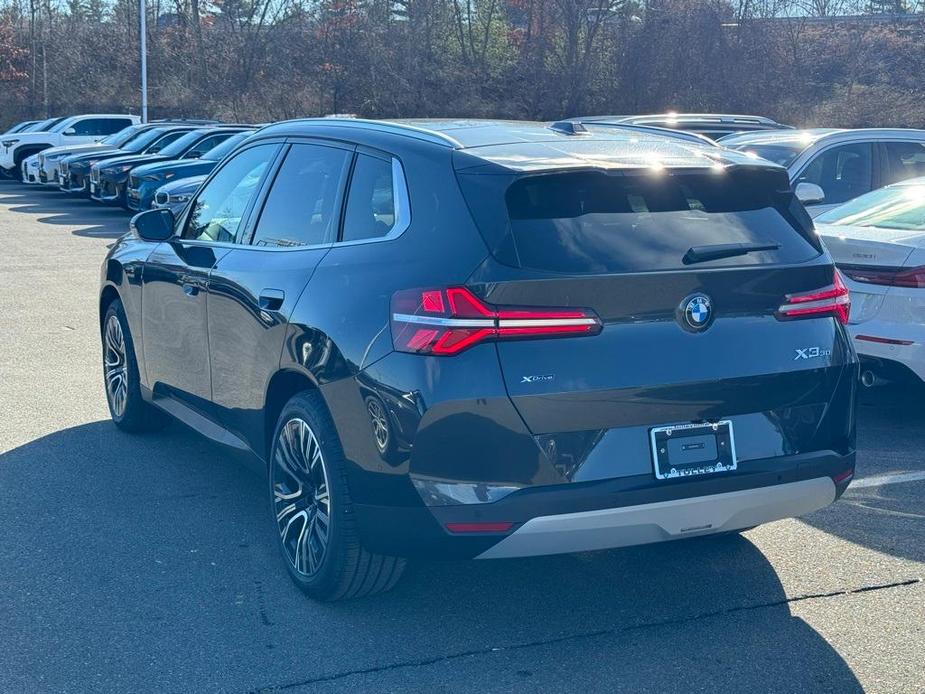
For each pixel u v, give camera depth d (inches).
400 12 1845.5
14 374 322.7
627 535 148.3
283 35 1898.4
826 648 158.1
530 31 1877.5
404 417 145.2
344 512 158.1
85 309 435.2
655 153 165.0
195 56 1979.6
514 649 157.2
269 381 179.0
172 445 253.9
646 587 179.3
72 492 220.8
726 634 162.4
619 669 151.6
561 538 144.9
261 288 182.5
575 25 1753.2
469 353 142.1
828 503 164.1
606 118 517.0
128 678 147.3
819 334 160.7
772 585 180.2
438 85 1771.7
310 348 163.6
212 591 175.3
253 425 189.0
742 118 526.9
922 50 1712.6
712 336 151.4
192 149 823.7
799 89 1679.4
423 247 152.1
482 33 1934.1
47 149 1109.1
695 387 149.3
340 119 195.6
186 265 215.3
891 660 154.4
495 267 143.0
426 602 172.9
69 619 164.6
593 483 144.6
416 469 144.6
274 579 180.2
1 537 196.4
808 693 145.3
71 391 303.1
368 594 167.8
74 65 2037.4
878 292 264.8
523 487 142.7
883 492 227.8
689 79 1676.9
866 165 399.5
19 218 826.8
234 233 206.5
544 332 142.6
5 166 1216.2
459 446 142.4
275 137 208.2
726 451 152.3
